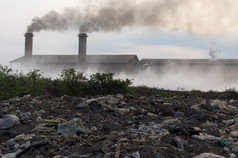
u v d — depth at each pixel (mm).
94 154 4918
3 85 11898
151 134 6078
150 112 8766
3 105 9000
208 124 7477
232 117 8586
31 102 9422
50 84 14258
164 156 4691
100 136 6043
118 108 8969
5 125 6898
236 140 5945
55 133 6332
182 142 5465
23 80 13016
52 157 4992
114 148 5012
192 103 10625
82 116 7918
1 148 5727
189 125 7207
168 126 6418
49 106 9125
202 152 5113
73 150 5180
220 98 16000
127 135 5980
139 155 4645
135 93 16656
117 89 13836
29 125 7176
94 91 13711
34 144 5445
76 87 13742
